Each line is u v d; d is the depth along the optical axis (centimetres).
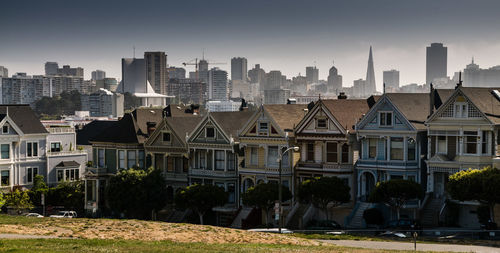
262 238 6462
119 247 5197
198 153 10750
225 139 10394
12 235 5678
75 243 5266
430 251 5891
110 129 11912
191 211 10712
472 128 8462
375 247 6512
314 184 9031
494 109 8638
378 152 9275
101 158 11894
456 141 8638
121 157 11606
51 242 5231
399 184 8394
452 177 7969
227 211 10256
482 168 8394
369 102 10425
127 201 10294
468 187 7706
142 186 10312
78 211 11944
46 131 12975
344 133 9419
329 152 9638
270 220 9881
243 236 6469
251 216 9769
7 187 12131
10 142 12294
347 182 9450
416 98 9531
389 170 9106
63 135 13438
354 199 9462
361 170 9356
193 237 6234
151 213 10881
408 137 9012
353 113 9931
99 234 6062
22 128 12612
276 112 10150
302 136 9831
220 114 10756
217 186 9906
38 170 12800
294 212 9738
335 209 9531
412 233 8000
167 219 10812
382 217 8969
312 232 8312
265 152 10019
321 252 5469
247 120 11112
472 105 8456
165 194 10600
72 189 12038
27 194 11506
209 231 6631
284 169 9781
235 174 10419
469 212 8631
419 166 9000
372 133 9281
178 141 10944
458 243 7131
